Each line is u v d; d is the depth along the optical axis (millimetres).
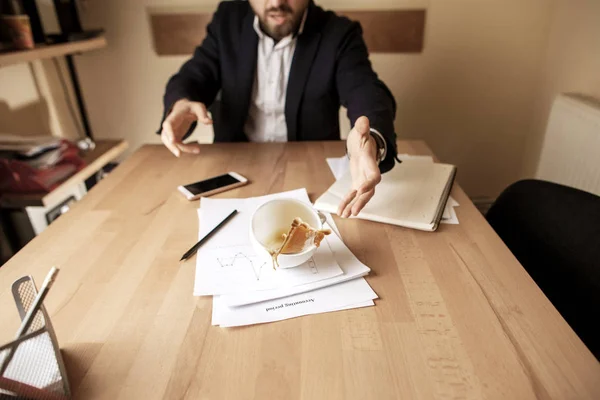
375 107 977
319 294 561
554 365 453
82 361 470
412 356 467
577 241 685
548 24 1580
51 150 1312
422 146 1086
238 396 428
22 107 1607
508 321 512
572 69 1437
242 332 505
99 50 1716
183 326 516
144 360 470
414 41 1634
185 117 1003
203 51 1301
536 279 753
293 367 458
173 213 773
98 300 561
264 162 993
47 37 1455
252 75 1254
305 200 802
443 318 519
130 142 1910
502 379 438
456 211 766
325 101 1270
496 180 1898
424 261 626
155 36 1673
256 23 1234
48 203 1241
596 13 1298
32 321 418
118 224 740
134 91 1795
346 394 426
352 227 716
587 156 1188
